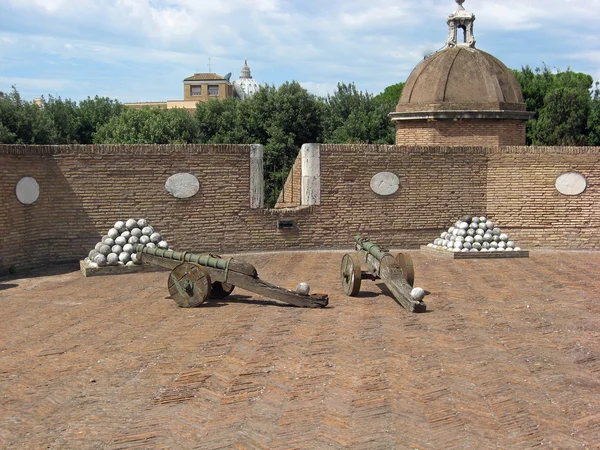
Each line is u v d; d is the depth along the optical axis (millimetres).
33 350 8219
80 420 6012
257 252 16156
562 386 6715
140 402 6402
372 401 6340
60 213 14602
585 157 16688
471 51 19312
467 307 10305
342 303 10641
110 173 14891
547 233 16922
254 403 6332
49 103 38719
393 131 37031
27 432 5793
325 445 5441
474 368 7273
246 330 8930
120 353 7984
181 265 10336
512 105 18688
